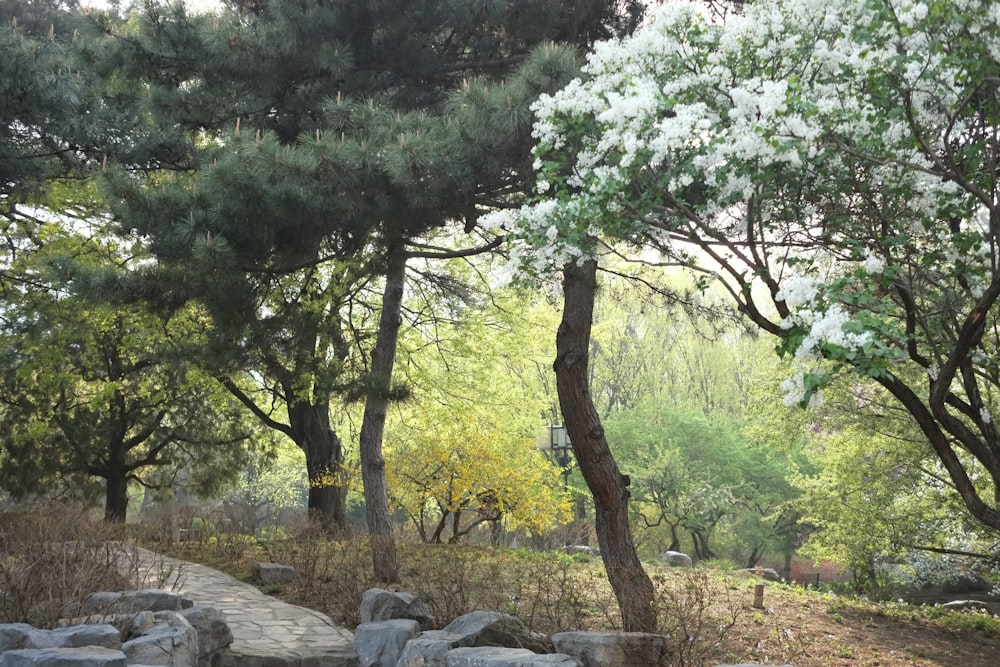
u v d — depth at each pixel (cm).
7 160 1260
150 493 2650
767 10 649
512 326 1797
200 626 775
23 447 2175
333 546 1273
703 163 631
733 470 3108
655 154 638
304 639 885
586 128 685
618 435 3183
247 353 1150
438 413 1833
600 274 1108
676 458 3033
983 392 1212
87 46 995
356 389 1131
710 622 998
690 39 668
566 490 2134
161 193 881
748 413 1800
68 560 818
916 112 613
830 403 1579
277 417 2348
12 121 1223
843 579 3319
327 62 927
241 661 804
